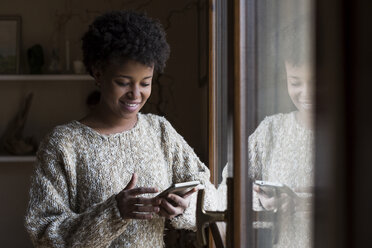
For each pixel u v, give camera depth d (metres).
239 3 0.74
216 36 1.68
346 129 0.15
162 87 3.17
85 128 1.26
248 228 0.74
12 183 3.24
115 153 1.26
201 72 2.73
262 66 0.63
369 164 0.14
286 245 0.50
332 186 0.16
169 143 1.37
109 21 1.21
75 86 3.19
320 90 0.17
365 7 0.14
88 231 1.09
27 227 1.15
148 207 1.09
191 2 3.15
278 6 0.54
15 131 3.05
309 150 0.37
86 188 1.23
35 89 3.18
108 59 1.18
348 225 0.15
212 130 1.64
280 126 0.52
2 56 3.08
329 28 0.16
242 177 0.75
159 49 1.23
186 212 1.29
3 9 3.13
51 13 3.16
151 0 3.16
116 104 1.23
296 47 0.43
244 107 0.75
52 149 1.21
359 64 0.15
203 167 1.40
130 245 1.23
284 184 0.50
